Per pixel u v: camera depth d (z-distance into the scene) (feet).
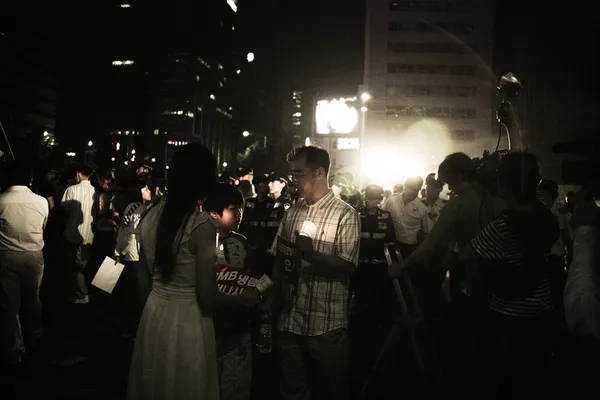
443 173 12.94
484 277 10.43
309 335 11.37
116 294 30.37
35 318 19.97
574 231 8.54
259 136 383.86
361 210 23.73
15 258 18.51
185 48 447.42
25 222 18.66
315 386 11.74
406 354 15.72
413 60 267.39
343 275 11.64
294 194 34.06
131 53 453.99
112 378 17.26
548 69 70.03
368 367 18.31
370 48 269.03
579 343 8.44
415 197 26.14
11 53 364.17
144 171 33.17
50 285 32.73
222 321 12.76
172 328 9.45
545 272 10.18
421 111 265.13
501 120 16.26
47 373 17.63
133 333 21.94
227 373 12.89
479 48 266.16
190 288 9.59
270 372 17.70
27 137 273.75
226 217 13.08
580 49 63.05
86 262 28.76
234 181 36.29
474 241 10.51
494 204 12.05
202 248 9.37
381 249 22.80
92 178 31.91
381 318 21.94
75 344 21.01
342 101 222.07
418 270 20.24
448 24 266.16
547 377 9.61
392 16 269.23
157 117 439.22
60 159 200.34
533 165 10.19
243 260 13.34
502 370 10.13
